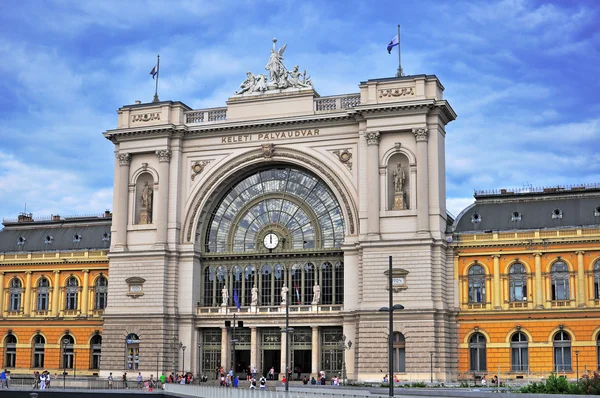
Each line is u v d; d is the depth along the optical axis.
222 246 93.62
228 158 92.50
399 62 88.31
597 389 53.34
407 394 62.94
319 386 73.38
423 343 80.56
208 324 91.19
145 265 92.06
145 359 90.19
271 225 91.94
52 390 77.25
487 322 82.94
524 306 82.25
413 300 81.50
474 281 84.56
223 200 94.56
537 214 85.19
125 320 91.81
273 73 92.81
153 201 94.12
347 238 86.50
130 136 95.12
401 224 83.75
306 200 90.88
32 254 102.19
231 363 90.81
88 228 104.81
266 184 92.94
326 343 87.75
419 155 83.94
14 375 99.12
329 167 88.44
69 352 99.06
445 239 84.56
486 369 82.31
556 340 80.94
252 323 89.44
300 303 89.31
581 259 81.06
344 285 85.88
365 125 86.81
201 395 66.00
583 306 80.12
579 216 83.31
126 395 72.31
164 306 90.69
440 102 84.56
